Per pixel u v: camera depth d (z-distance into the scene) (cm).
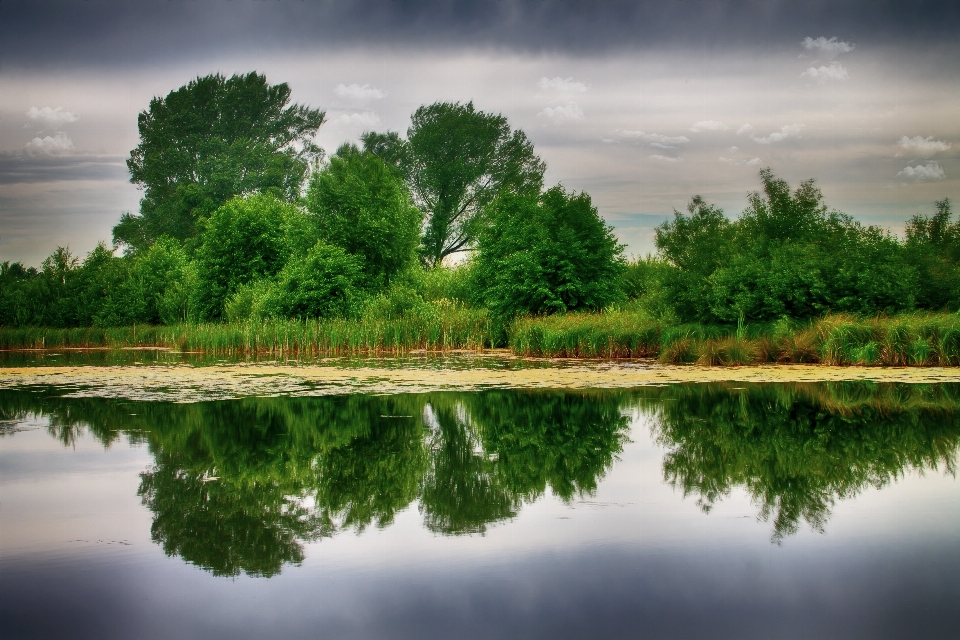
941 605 627
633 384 1806
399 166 6444
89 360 2869
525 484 990
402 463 1105
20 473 1051
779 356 2230
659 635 585
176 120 6531
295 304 3428
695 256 2845
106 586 679
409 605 635
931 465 1057
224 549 764
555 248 3006
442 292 3938
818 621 602
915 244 2597
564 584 671
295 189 6519
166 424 1382
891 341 2122
